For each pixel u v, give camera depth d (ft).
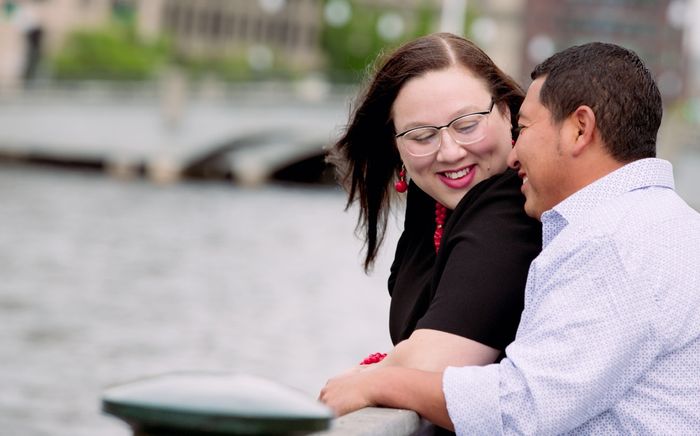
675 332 9.02
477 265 10.03
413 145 11.00
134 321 73.56
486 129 10.86
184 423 5.98
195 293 87.35
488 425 9.12
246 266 105.29
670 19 439.63
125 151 181.37
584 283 9.08
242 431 6.00
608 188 9.50
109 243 114.01
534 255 10.09
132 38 233.35
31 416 48.29
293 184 213.87
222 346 66.54
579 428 9.20
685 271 9.11
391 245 111.96
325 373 61.00
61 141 183.11
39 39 240.73
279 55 300.61
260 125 178.19
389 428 8.69
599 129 9.52
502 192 10.44
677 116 168.35
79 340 65.87
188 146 179.73
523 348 9.15
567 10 433.48
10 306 76.28
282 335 71.00
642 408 9.09
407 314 11.28
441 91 10.84
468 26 287.48
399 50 11.18
